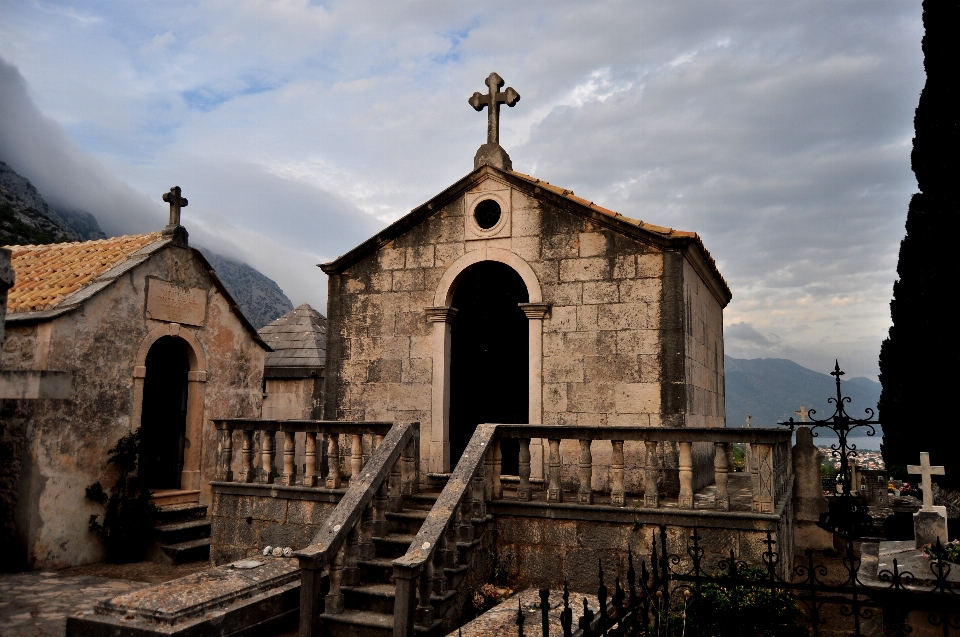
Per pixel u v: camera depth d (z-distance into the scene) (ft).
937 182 55.21
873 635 26.94
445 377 36.45
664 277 32.65
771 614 22.11
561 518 27.14
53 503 37.78
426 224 37.96
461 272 36.83
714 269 39.50
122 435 41.55
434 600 23.36
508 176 35.99
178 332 45.60
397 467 29.84
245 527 33.58
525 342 36.27
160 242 45.03
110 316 41.11
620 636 15.74
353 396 38.40
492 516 28.09
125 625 22.84
